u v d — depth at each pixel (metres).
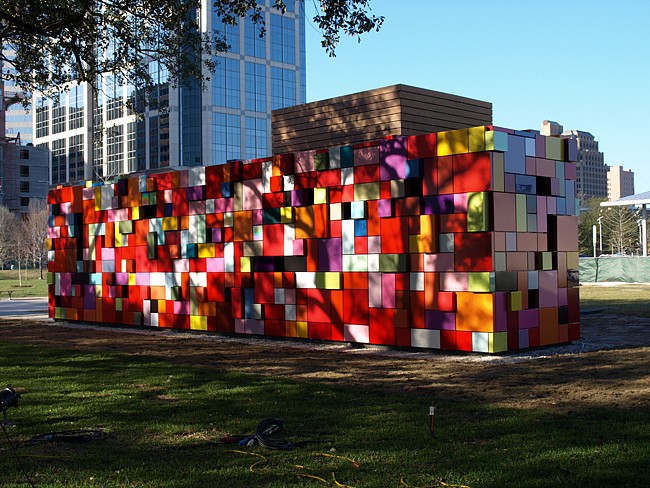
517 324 14.94
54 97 23.58
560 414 8.73
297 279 17.95
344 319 16.95
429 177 15.35
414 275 15.60
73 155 119.62
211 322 20.14
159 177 21.69
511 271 14.82
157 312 21.80
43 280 73.94
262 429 7.78
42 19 19.72
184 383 11.51
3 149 113.62
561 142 16.28
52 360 14.70
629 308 26.45
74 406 9.71
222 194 19.77
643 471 6.25
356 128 20.09
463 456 6.84
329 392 10.52
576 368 12.78
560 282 16.14
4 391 8.20
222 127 102.88
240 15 17.75
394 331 15.92
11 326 24.19
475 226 14.42
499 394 10.27
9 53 108.81
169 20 21.31
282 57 110.00
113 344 18.08
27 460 6.99
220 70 102.56
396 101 19.02
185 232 20.91
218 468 6.61
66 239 25.30
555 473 6.24
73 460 6.99
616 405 9.28
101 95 113.75
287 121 22.02
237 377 12.06
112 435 8.04
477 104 20.66
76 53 20.55
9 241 82.81
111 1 20.36
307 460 6.81
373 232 16.31
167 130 102.56
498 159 14.60
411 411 9.05
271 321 18.58
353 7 17.41
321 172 17.38
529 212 15.34
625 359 13.87
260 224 18.83
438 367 13.19
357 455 6.95
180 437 7.93
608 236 95.62
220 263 19.91
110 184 23.42
